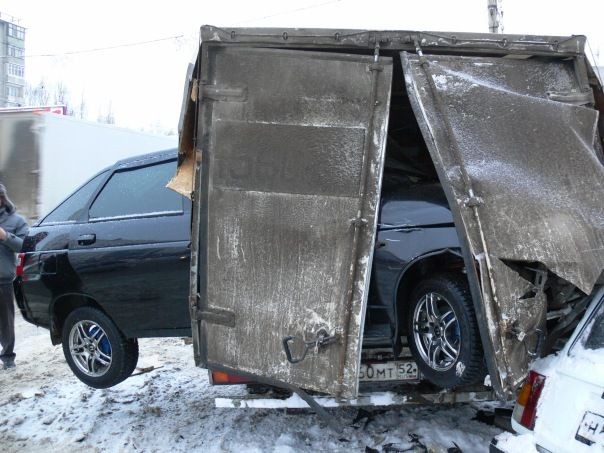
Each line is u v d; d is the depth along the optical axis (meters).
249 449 3.90
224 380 3.88
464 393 3.60
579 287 2.72
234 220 3.28
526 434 2.69
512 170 3.02
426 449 3.75
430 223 3.44
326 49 3.39
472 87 3.20
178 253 4.19
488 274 2.76
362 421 4.27
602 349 2.65
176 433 4.23
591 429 2.41
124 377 4.64
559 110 3.29
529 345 2.83
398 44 3.35
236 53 3.34
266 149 3.26
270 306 3.20
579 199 3.02
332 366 3.04
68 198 5.22
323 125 3.21
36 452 4.03
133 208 4.64
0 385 5.42
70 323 4.79
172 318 4.24
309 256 3.15
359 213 3.08
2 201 6.18
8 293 5.91
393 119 4.39
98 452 4.00
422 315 3.53
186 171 3.55
